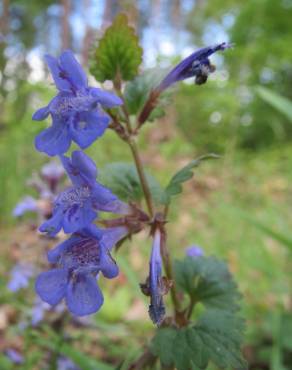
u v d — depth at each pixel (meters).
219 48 0.07
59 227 0.06
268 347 0.12
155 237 0.07
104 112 0.07
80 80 0.06
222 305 0.08
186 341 0.07
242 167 0.31
